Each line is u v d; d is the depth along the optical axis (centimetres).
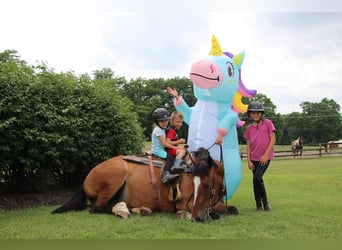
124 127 863
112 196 577
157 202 568
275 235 456
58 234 451
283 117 7288
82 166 841
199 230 466
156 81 5528
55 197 771
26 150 703
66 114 746
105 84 915
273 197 780
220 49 659
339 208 636
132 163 589
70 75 855
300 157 2422
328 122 7362
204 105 648
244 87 705
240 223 516
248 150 648
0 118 656
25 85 709
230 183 629
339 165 1666
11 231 466
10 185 777
